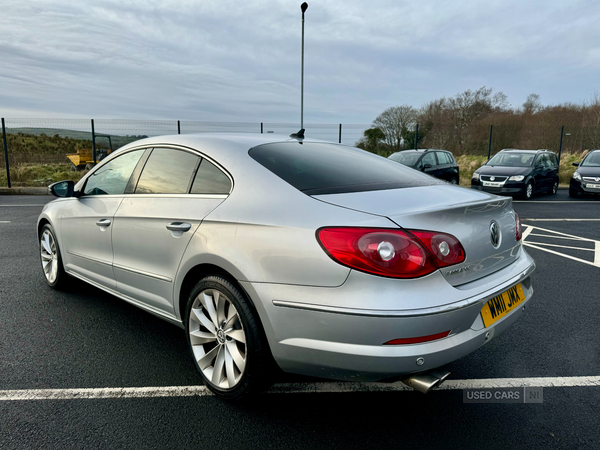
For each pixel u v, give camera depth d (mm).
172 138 2887
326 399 2369
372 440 2012
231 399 2254
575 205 11656
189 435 2023
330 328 1815
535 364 2773
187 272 2389
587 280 4613
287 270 1920
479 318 1977
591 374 2643
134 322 3395
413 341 1744
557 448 1953
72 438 1981
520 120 34594
